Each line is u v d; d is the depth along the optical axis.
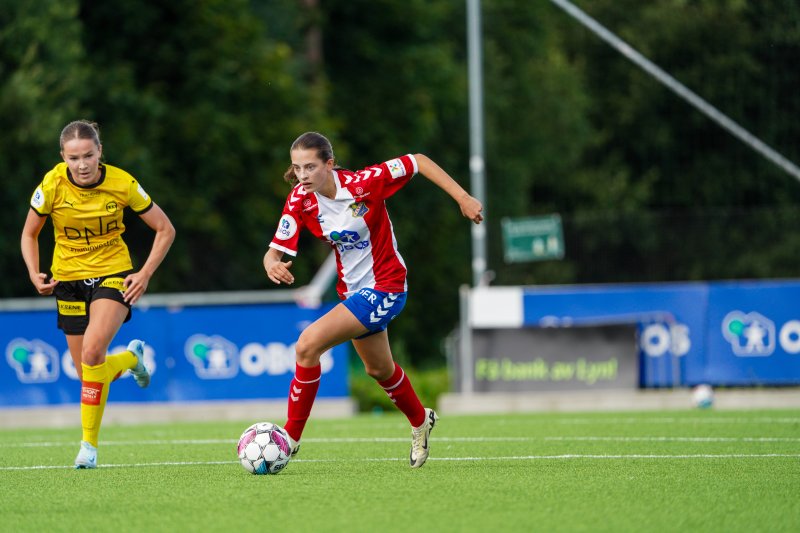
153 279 92.06
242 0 102.00
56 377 53.66
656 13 124.94
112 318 26.88
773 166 98.69
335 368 53.97
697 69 101.12
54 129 81.69
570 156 132.50
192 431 41.28
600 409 54.69
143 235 92.12
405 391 25.95
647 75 127.12
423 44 121.44
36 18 84.12
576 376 55.50
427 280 121.88
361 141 115.88
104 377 27.25
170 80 99.69
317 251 106.75
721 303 55.12
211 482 23.92
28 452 32.25
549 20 133.62
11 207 84.06
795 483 23.25
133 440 36.75
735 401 54.25
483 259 59.16
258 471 24.97
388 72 119.25
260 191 101.62
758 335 54.75
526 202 130.62
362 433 38.28
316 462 27.92
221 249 99.94
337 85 117.06
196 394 53.75
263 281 101.81
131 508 20.67
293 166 24.28
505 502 20.83
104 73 92.38
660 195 128.25
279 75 101.44
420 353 121.12
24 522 19.48
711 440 33.16
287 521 19.05
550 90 131.25
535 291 56.81
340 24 119.19
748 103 96.00
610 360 55.25
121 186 26.81
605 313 56.12
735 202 115.94
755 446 31.20
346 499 21.23
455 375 59.44
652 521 18.98
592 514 19.62
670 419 42.78
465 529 18.30
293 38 113.50
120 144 88.81
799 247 59.69
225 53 99.31
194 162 97.75
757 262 59.75
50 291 27.27
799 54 91.88
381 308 24.78
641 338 55.56
